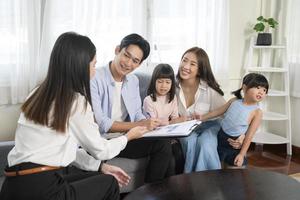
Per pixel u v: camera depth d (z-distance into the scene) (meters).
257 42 3.45
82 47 1.39
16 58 2.46
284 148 3.60
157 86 2.35
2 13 2.39
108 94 2.13
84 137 1.48
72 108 1.41
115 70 2.13
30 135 1.38
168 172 2.16
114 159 2.10
